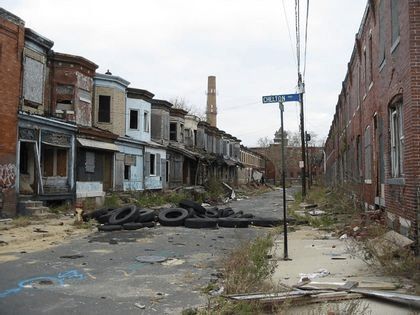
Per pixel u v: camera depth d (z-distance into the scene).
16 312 6.38
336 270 8.50
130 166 30.98
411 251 8.59
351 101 23.98
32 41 21.05
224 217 19.67
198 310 6.28
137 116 32.47
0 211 17.88
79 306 6.71
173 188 37.00
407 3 9.57
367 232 11.57
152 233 15.98
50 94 23.92
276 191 68.06
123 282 8.30
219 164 54.66
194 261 10.52
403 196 10.20
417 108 9.28
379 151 14.12
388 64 12.07
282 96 10.20
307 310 5.82
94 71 26.45
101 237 14.75
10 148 18.50
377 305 6.10
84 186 24.39
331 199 25.06
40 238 14.11
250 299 5.89
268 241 11.53
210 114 75.31
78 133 23.77
